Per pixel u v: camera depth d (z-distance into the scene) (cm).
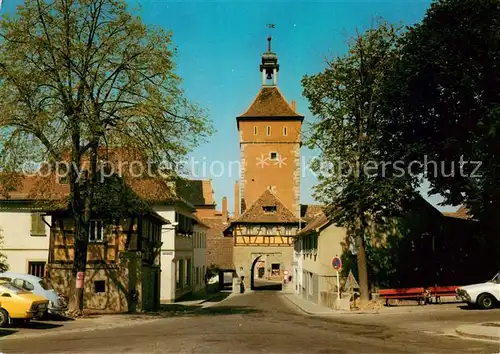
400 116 2719
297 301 3875
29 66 2098
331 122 2856
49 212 2678
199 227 5466
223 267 6512
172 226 3919
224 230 7056
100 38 2206
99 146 2238
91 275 2611
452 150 2552
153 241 3142
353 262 3316
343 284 3300
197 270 5325
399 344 1301
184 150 2278
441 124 2666
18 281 1994
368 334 1506
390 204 2823
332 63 2844
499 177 2358
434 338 1434
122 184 2355
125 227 2677
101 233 2672
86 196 2289
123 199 2434
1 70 2052
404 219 3350
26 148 2075
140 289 2633
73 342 1353
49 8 2120
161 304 3675
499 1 2373
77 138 2141
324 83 2845
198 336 1412
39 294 1981
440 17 2505
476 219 3081
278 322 1903
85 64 2150
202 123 2294
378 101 2720
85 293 2602
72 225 2681
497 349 1229
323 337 1413
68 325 1862
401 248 3331
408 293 2709
